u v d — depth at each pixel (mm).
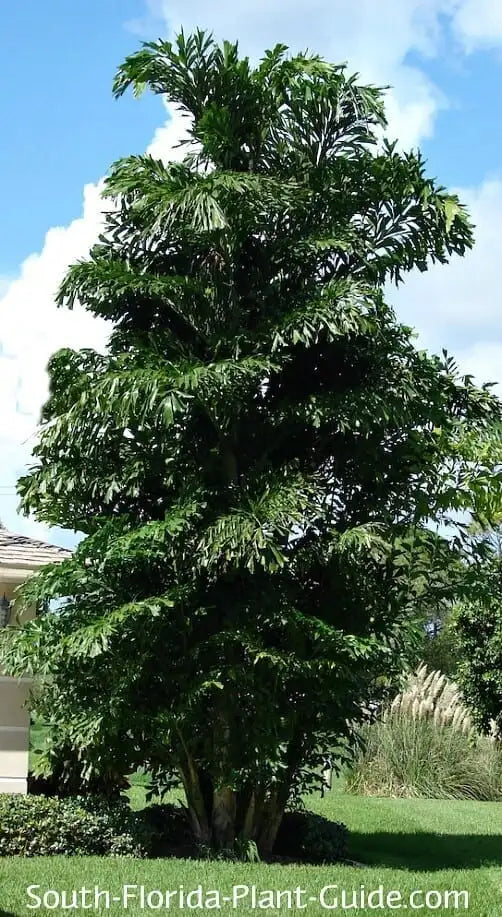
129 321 12477
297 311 11102
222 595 11414
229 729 11148
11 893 8555
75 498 11922
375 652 10953
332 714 11422
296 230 11984
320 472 12219
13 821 10633
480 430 12391
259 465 11547
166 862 10281
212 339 11570
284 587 11367
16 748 12328
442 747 19203
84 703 11039
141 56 12133
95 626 10398
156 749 11445
